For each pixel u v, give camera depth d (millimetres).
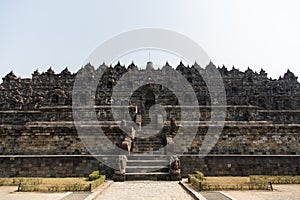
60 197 13328
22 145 26391
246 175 23469
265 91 51344
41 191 15469
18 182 18594
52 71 53156
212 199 12797
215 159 23891
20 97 47438
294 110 45906
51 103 46656
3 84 50875
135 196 13984
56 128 26797
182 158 23781
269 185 17156
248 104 46688
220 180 19734
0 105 45969
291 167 23781
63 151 26156
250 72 53531
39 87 50688
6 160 23094
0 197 13711
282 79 54938
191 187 16422
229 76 52844
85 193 14461
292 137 27312
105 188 16312
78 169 23047
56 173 22906
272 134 27297
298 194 14586
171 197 13719
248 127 27375
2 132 26641
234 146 26781
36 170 22938
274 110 45969
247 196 13859
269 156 24094
